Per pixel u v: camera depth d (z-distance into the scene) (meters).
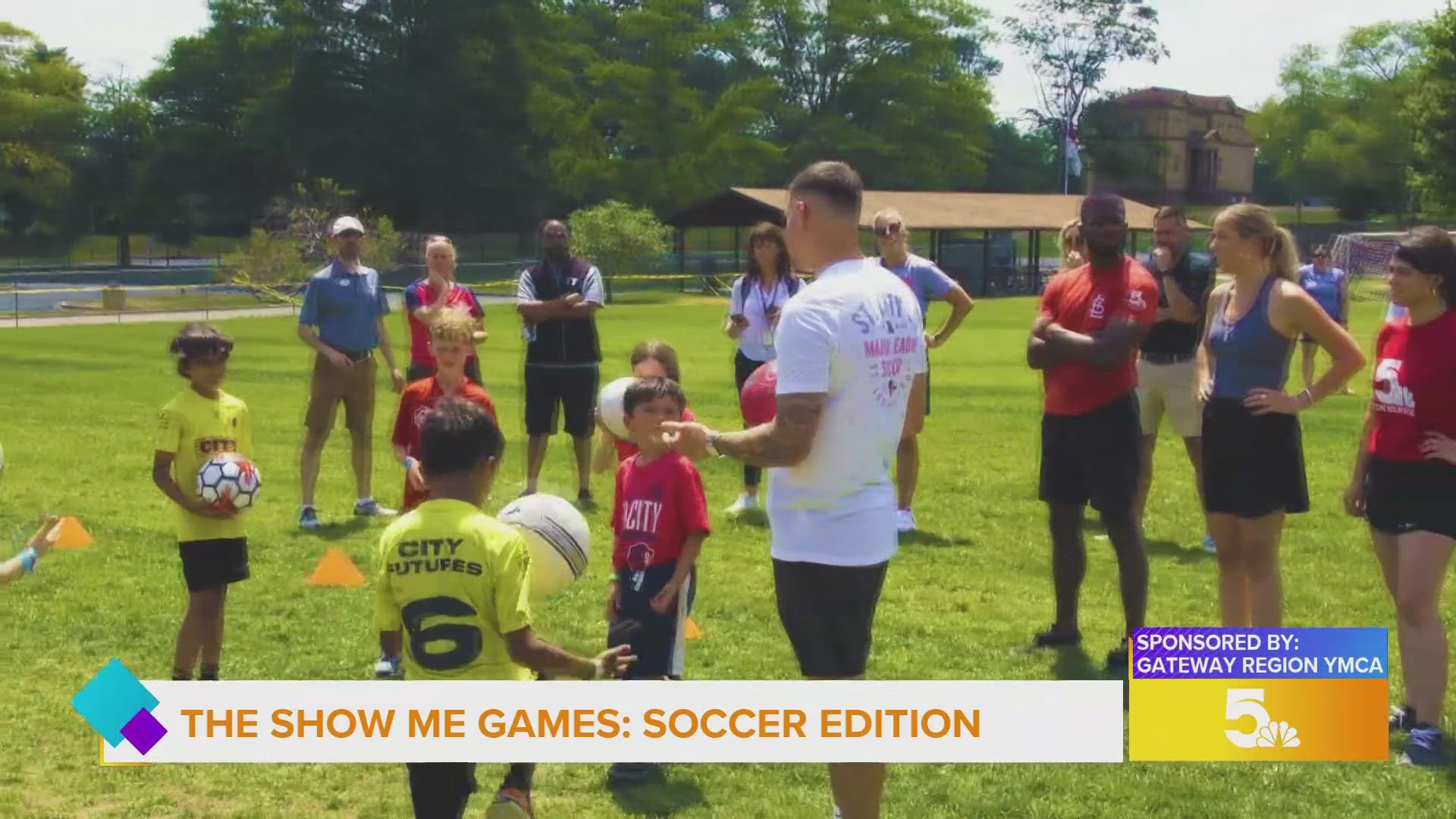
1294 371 20.61
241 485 5.91
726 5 93.19
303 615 7.43
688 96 75.62
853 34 87.94
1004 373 21.91
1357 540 9.34
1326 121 98.69
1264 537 6.09
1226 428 6.07
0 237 82.75
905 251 9.32
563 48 82.19
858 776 4.38
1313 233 81.88
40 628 7.17
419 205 77.06
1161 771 5.36
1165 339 8.85
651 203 73.88
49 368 21.34
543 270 10.35
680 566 5.30
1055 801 5.09
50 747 5.54
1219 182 118.62
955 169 89.25
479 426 4.15
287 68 77.81
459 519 4.06
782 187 82.81
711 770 5.41
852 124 87.44
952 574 8.45
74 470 11.91
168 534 9.41
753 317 9.97
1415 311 5.50
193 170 78.62
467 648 4.04
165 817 4.93
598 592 8.02
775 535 4.34
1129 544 6.60
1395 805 5.03
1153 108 112.19
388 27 76.38
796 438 4.07
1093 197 6.46
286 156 75.56
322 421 9.80
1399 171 93.88
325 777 5.31
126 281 59.75
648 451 5.39
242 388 18.61
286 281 49.38
